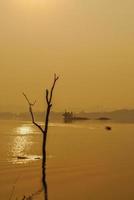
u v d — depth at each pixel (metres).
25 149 101.06
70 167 68.25
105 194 46.81
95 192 47.78
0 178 55.06
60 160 78.50
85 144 122.81
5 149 100.12
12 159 77.19
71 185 51.44
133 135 171.25
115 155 90.62
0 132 178.38
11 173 59.31
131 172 64.50
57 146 113.38
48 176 58.22
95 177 58.69
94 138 151.00
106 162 76.88
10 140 133.88
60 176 58.66
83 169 66.38
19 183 51.72
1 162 71.94
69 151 98.88
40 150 99.25
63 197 44.81
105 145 120.38
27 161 74.62
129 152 98.50
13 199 43.09
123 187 51.41
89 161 77.75
